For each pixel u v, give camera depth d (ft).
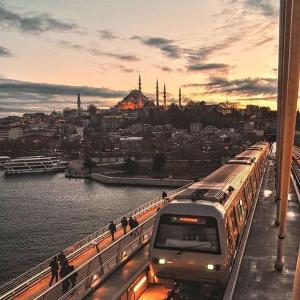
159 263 41.50
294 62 20.72
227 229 40.86
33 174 615.98
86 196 381.19
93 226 257.75
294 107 26.73
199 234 40.14
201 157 628.69
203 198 42.55
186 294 40.91
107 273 41.37
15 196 392.27
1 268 174.09
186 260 40.24
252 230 63.93
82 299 35.86
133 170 534.37
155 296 42.86
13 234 236.43
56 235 234.17
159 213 41.96
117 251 46.44
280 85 33.60
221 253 39.09
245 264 47.37
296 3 17.37
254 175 91.50
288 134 31.04
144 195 379.14
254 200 83.66
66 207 325.83
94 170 566.36
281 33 28.04
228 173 64.95
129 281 40.22
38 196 389.19
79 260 62.75
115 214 295.28
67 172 571.69
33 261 183.83
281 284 41.22
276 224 66.85
